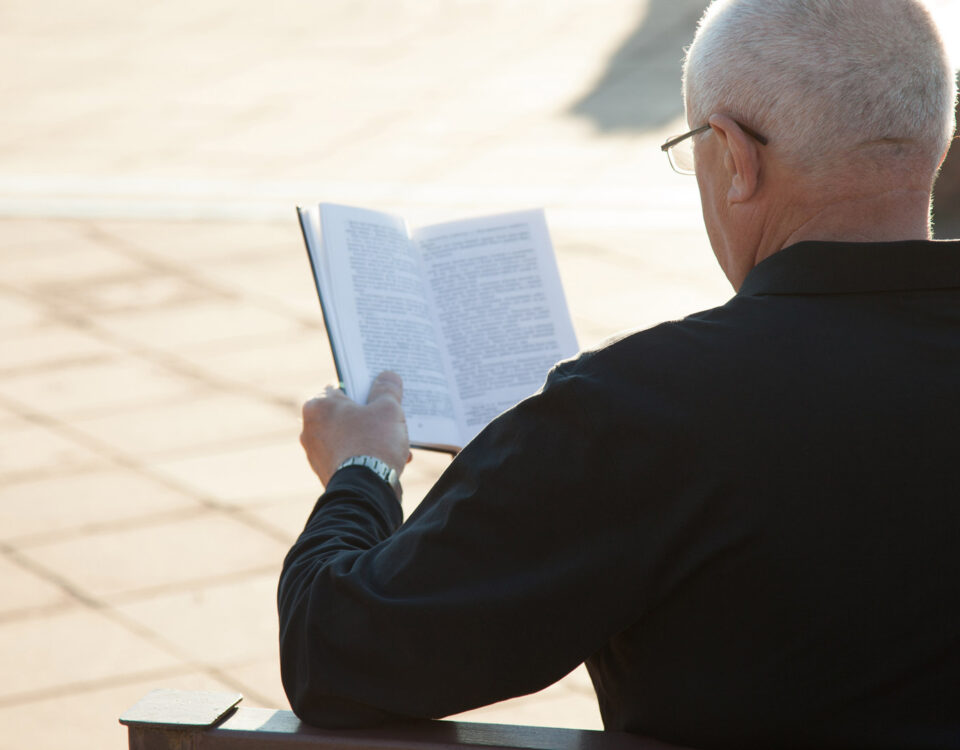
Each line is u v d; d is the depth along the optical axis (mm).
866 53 2389
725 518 2283
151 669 6457
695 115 2646
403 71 19953
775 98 2432
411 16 23219
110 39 22375
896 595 2275
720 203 2650
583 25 22094
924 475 2275
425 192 14609
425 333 3484
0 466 8758
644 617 2395
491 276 3711
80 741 5887
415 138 16703
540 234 3766
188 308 11672
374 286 3426
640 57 20141
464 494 2406
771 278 2453
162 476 8578
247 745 2555
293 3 24391
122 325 11281
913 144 2430
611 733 2482
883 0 2426
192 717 2592
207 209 14289
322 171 15516
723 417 2293
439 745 2461
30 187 15141
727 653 2338
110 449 8984
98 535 7789
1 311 11656
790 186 2488
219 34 22500
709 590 2320
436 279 3684
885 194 2455
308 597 2502
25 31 23016
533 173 15164
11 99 19047
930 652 2289
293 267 12648
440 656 2365
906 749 2289
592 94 18391
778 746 2354
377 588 2418
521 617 2330
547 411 2365
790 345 2350
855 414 2289
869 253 2402
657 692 2410
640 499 2314
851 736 2316
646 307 11422
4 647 6652
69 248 13250
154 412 9594
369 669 2422
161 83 19703
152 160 16109
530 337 3635
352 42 21750
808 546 2268
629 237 13078
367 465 2906
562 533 2346
